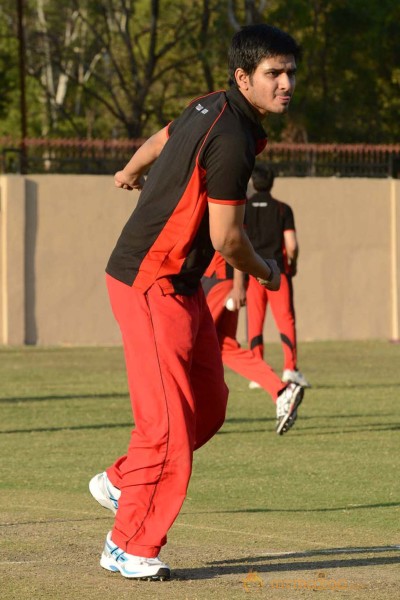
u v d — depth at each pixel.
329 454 28.14
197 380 16.81
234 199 15.38
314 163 62.75
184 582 16.02
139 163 17.34
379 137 110.62
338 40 111.56
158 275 16.06
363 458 27.58
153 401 15.95
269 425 33.09
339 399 38.94
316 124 108.62
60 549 17.98
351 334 63.28
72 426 32.78
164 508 16.03
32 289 59.34
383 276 63.75
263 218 38.59
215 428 17.22
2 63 130.38
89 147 60.72
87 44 138.12
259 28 15.44
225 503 22.33
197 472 25.77
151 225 15.91
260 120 15.82
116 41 134.38
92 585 15.77
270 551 18.09
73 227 59.72
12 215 58.88
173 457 15.91
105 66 136.88
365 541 18.94
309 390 41.50
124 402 38.12
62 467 26.28
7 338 59.03
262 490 23.67
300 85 107.88
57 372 47.47
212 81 114.88
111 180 60.25
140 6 142.12
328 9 110.94
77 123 142.88
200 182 15.55
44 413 35.41
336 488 23.88
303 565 17.09
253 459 27.47
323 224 62.66
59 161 60.59
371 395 40.03
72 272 59.88
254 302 38.88
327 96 110.50
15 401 38.31
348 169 63.50
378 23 110.69
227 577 16.33
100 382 43.97
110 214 60.19
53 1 143.62
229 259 15.92
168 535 19.30
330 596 15.24
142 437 16.03
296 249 38.62
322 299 62.69
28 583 15.86
